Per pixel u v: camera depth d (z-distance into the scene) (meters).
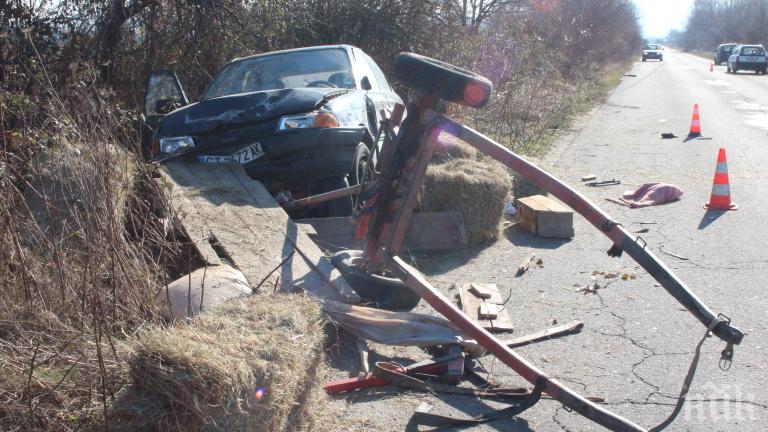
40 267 4.11
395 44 15.24
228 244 5.34
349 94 7.49
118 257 4.25
